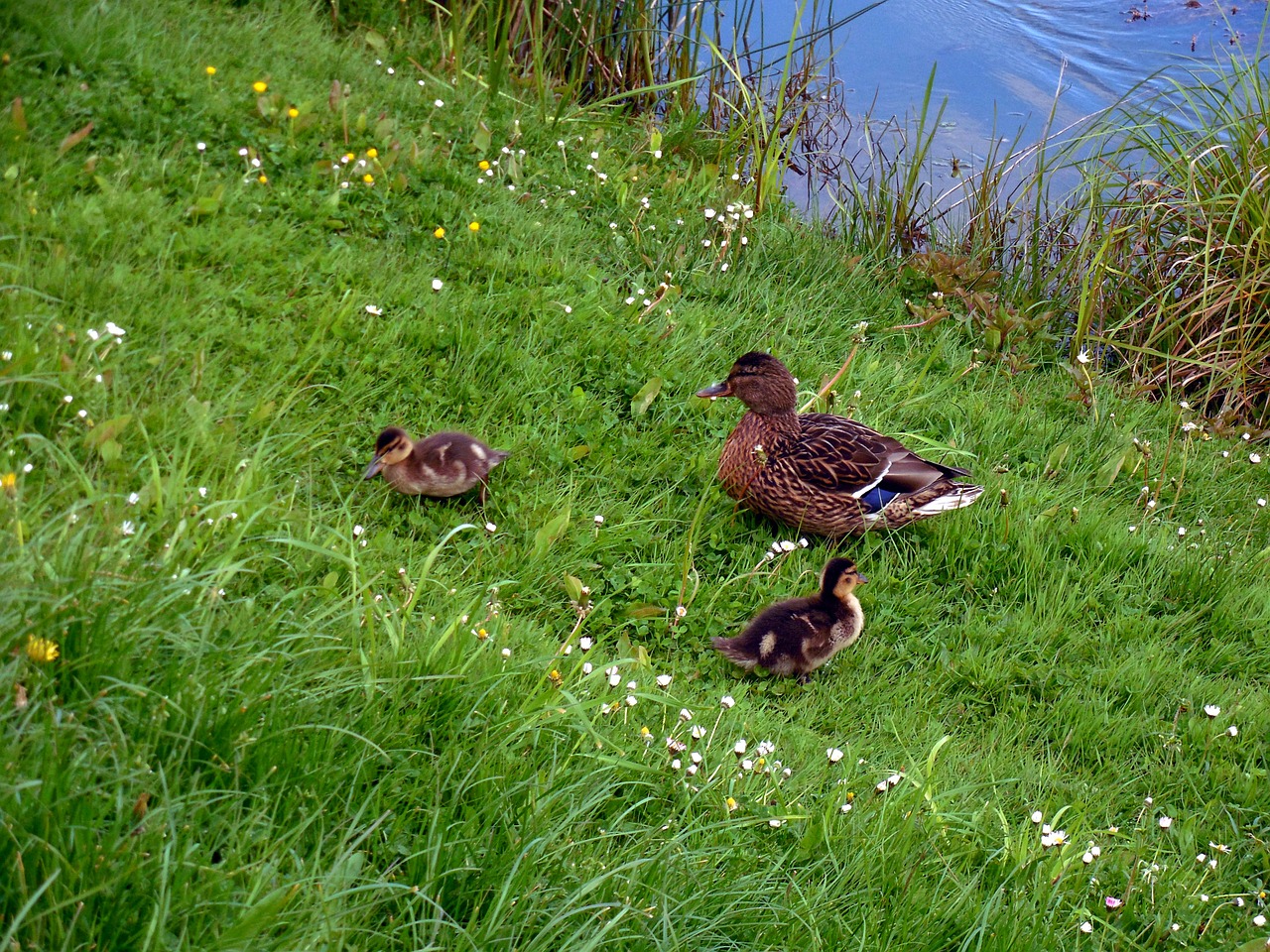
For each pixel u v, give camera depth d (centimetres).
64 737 633
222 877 630
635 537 707
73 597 639
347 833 639
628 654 690
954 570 725
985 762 692
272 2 800
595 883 641
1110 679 710
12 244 705
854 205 827
